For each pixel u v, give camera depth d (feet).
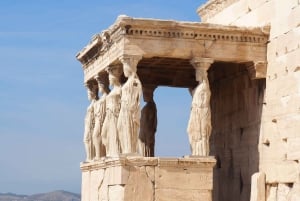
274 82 72.95
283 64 71.36
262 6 76.18
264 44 74.69
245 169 78.74
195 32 72.54
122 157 68.49
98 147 81.10
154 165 69.26
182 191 69.62
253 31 73.77
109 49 75.36
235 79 81.82
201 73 72.84
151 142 88.79
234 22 83.10
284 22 71.41
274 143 72.38
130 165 68.69
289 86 69.97
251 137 77.51
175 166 69.72
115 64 75.41
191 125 72.02
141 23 70.18
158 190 69.00
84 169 83.25
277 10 72.90
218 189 85.30
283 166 70.49
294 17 69.62
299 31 68.64
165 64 83.76
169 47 71.77
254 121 76.95
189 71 89.15
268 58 74.33
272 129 72.95
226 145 83.71
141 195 68.59
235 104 81.87
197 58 72.54
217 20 87.97
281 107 71.36
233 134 82.07
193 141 71.87
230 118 82.99
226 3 85.10
